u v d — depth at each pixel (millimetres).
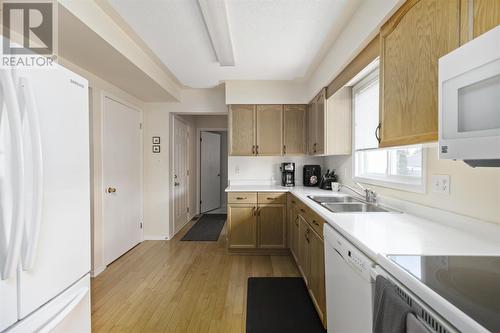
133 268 2828
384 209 1854
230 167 3879
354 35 1828
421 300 744
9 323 922
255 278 2580
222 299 2182
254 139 3504
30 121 952
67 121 1195
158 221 3885
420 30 1119
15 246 904
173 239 3893
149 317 1930
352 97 2680
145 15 1877
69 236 1214
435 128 1024
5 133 900
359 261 1083
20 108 947
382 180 2080
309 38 2203
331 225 1536
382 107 1463
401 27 1273
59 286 1151
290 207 3143
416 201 1641
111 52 2100
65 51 2074
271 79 3350
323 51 2469
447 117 803
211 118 5508
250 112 3506
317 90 2904
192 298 2197
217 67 2912
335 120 2695
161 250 3404
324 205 1999
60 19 1614
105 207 2844
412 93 1177
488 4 788
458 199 1299
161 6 1768
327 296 1576
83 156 1319
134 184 3553
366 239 1127
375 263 1006
